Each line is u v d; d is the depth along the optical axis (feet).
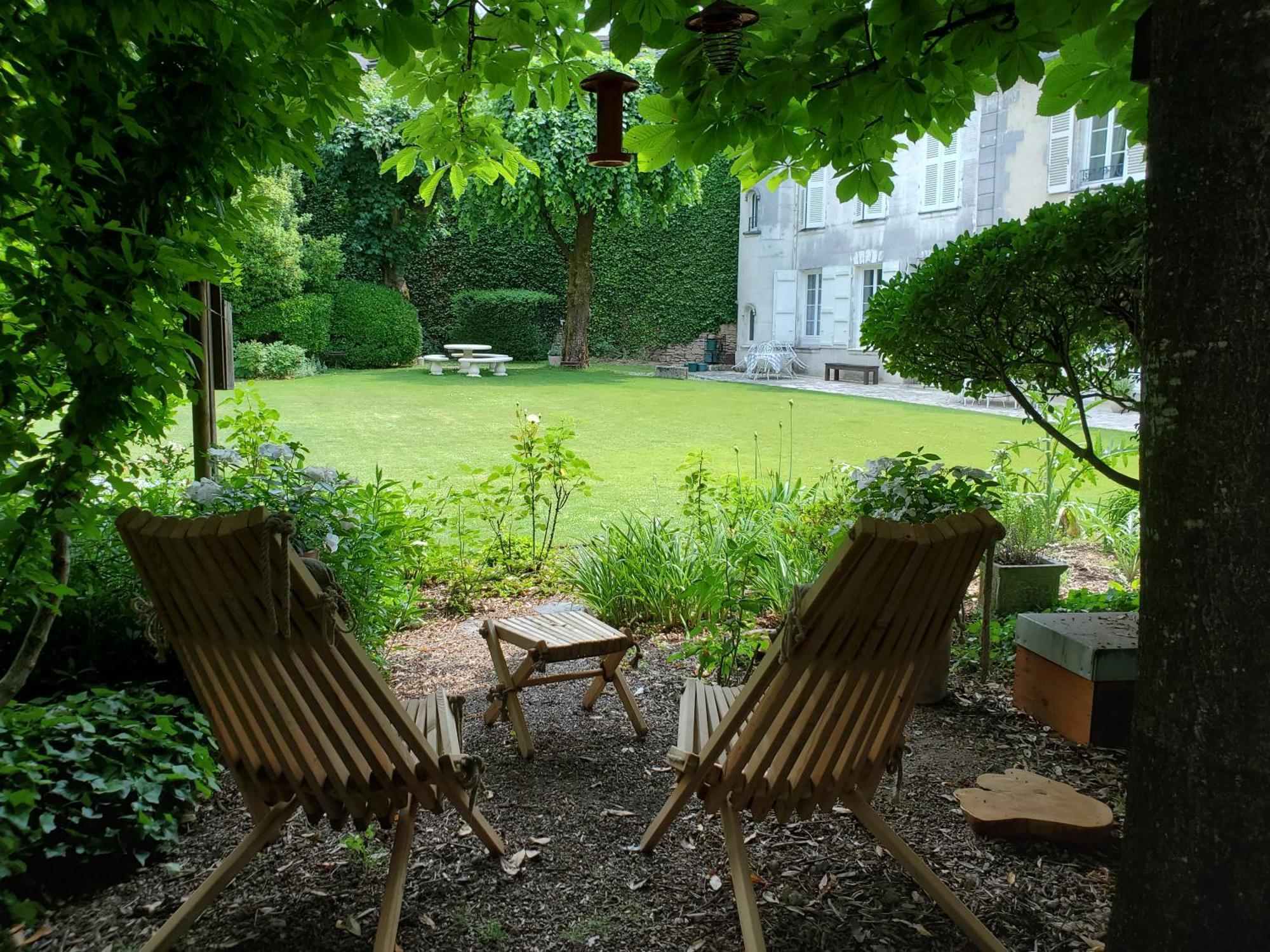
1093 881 7.40
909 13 8.29
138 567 5.93
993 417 40.96
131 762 7.93
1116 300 10.21
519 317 70.03
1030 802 8.21
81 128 7.72
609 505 23.20
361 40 9.27
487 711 10.83
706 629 14.06
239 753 6.55
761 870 7.58
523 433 18.89
